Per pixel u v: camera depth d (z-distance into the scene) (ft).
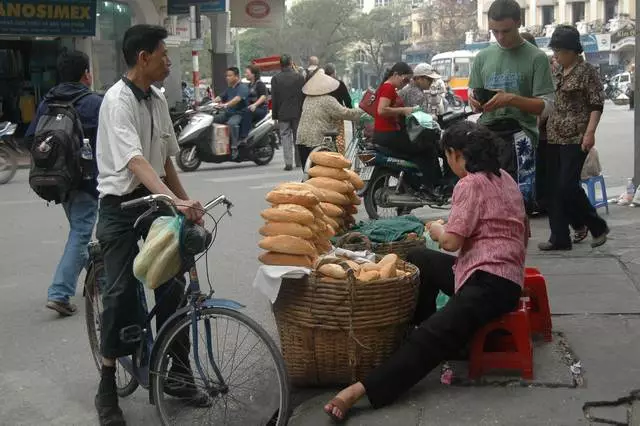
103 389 13.58
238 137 49.14
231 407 12.98
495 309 13.09
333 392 13.89
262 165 51.06
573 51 21.45
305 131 32.19
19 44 64.34
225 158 48.75
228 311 12.24
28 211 34.81
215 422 13.06
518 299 13.44
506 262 13.15
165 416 12.91
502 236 13.23
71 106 18.89
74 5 60.23
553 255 22.07
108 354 13.32
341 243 16.31
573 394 12.98
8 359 17.04
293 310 13.52
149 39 13.16
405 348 13.04
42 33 59.52
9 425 13.97
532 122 20.35
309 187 14.42
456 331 12.96
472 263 13.24
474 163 13.51
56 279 19.65
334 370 13.73
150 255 12.01
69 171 18.61
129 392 14.48
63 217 33.24
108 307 13.23
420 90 37.58
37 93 64.49
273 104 46.88
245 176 45.09
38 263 25.36
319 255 14.35
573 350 14.79
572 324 16.21
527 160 27.71
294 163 52.44
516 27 19.56
